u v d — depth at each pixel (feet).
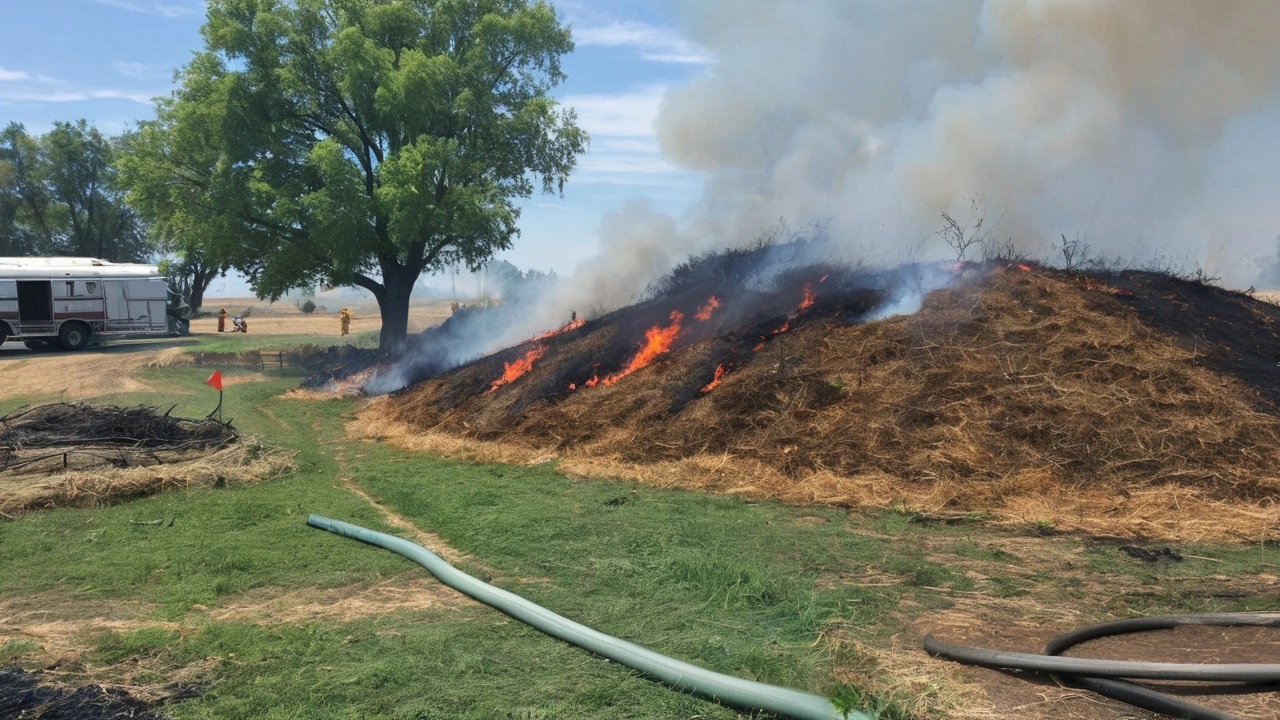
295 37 85.71
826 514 26.96
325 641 16.67
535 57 93.56
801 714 12.96
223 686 14.57
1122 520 24.88
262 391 68.13
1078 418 30.53
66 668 15.42
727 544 23.35
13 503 27.76
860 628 16.88
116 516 27.66
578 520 26.16
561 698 14.05
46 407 40.34
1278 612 16.61
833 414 34.12
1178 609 17.61
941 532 24.66
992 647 15.66
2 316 95.81
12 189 187.62
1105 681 13.42
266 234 86.43
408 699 14.02
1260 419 29.43
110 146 187.11
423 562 22.26
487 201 90.48
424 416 49.39
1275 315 42.73
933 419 32.12
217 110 80.64
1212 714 12.09
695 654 15.71
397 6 88.79
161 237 96.78
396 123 87.20
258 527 26.45
